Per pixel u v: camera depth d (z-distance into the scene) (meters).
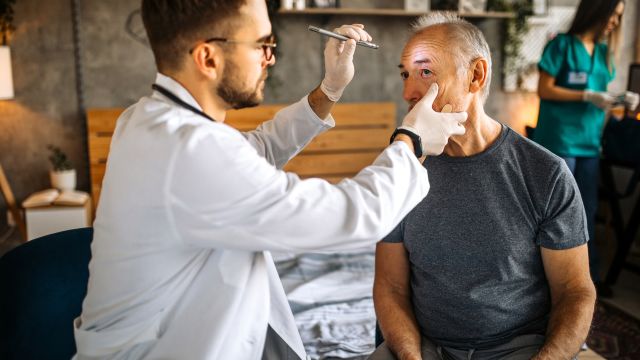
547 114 3.25
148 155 0.98
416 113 1.13
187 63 1.04
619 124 3.41
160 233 1.01
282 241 0.98
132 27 4.21
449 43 1.33
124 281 1.05
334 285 2.79
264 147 1.39
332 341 2.30
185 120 1.01
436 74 1.33
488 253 1.37
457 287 1.40
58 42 4.12
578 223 1.35
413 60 1.35
